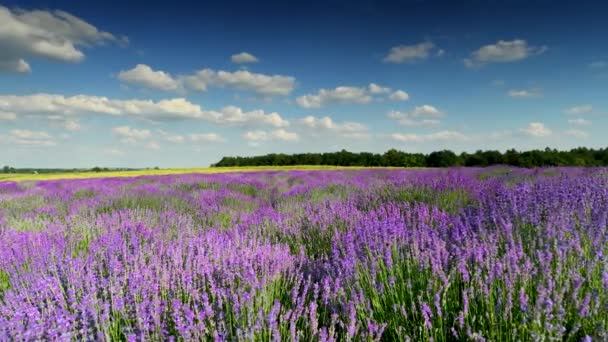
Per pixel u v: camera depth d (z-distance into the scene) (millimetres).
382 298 2865
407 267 3236
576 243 2914
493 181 7703
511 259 2807
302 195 9578
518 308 2402
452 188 7066
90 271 3305
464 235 3504
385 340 2586
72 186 15352
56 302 3055
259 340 2445
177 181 16250
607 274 2340
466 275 2744
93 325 2686
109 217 6605
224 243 4387
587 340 1754
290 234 5605
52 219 7520
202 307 2920
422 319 2506
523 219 3918
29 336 2422
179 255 3812
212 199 9273
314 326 2512
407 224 4695
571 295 2258
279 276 3393
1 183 19891
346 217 5613
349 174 17203
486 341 2230
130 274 3379
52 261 3861
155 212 7285
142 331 2498
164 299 2967
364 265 3420
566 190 4891
